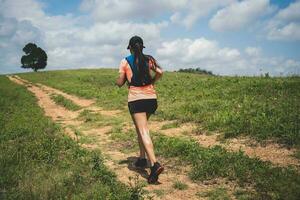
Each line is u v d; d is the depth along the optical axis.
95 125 13.52
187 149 8.28
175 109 13.90
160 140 9.40
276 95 13.55
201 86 20.36
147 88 6.95
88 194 5.77
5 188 6.05
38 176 6.58
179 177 6.88
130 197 5.59
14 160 7.64
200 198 5.81
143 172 7.37
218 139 9.29
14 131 11.73
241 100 13.51
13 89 38.91
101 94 24.31
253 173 6.43
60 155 8.45
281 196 5.38
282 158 7.28
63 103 22.42
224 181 6.42
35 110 18.66
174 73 49.41
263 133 8.79
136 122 6.95
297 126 8.73
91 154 8.60
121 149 9.43
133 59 6.94
